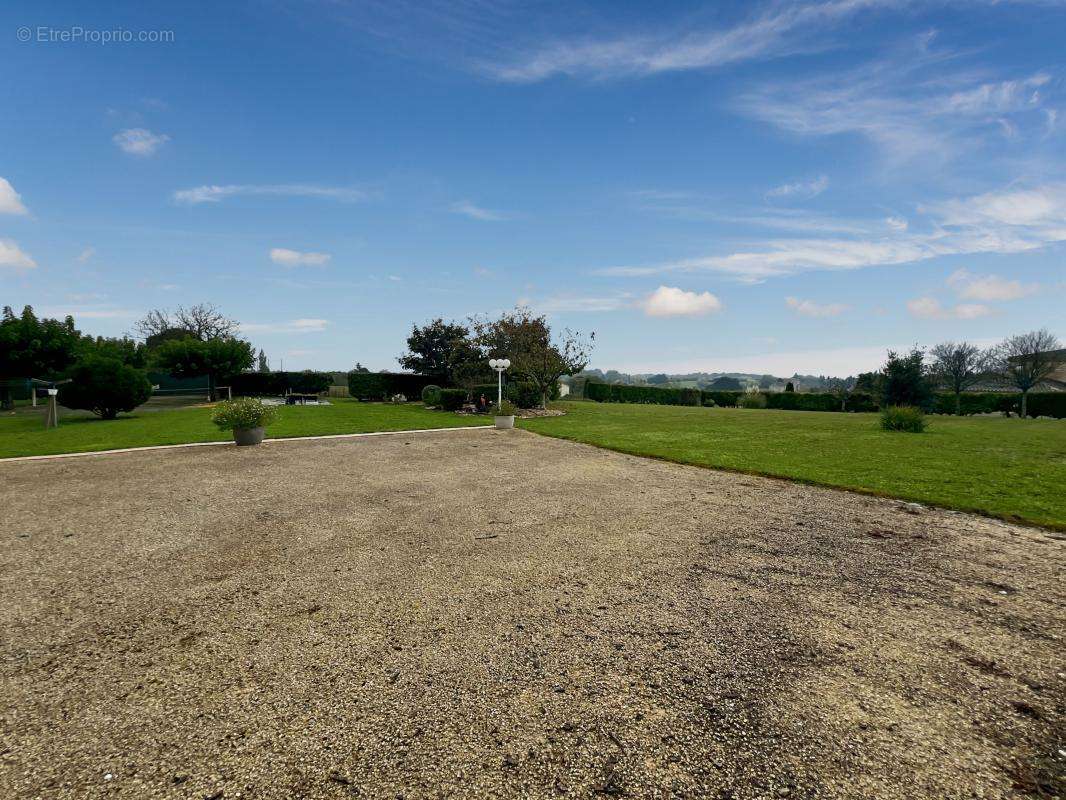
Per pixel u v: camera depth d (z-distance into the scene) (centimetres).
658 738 189
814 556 394
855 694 218
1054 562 382
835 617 292
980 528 469
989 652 254
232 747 185
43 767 176
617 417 1820
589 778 170
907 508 538
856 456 877
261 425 1012
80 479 686
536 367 2152
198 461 827
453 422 1532
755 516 508
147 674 234
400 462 822
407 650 254
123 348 2950
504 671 235
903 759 179
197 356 2577
